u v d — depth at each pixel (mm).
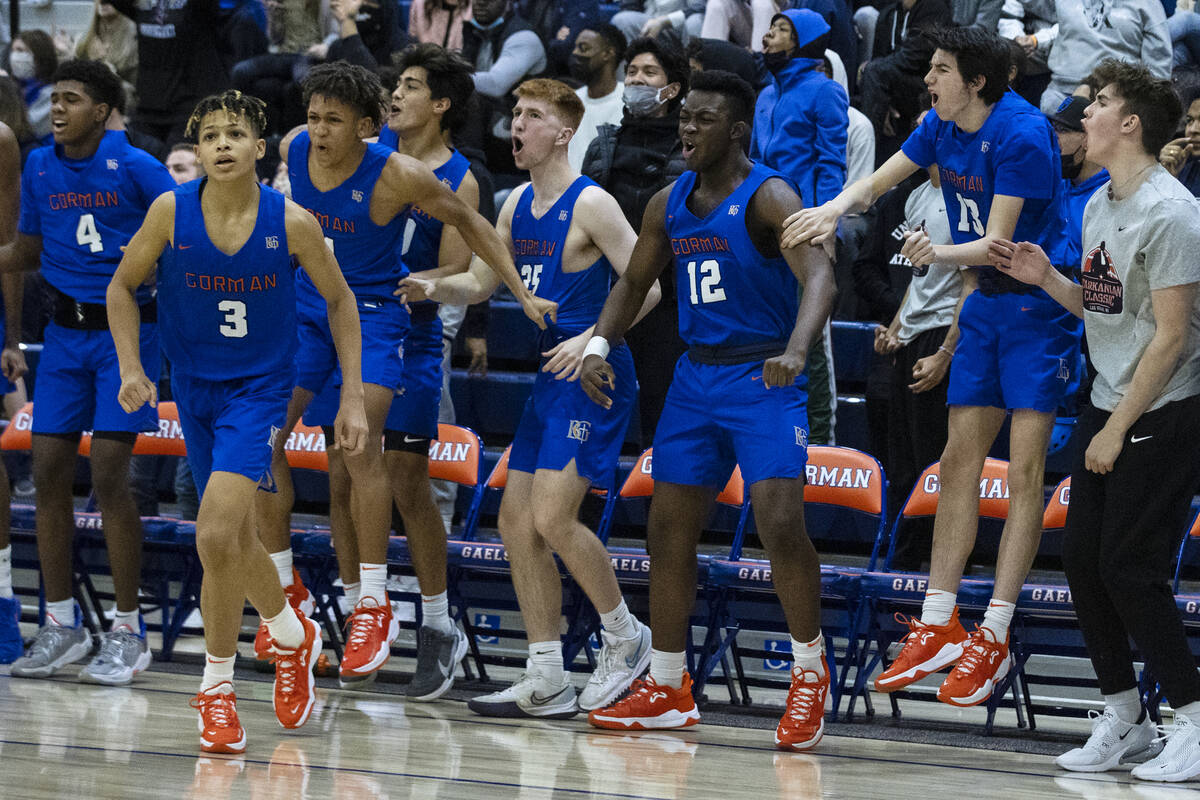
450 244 9625
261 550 7770
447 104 9820
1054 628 9312
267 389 7730
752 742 8570
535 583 9078
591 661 10797
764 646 10828
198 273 7457
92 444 9828
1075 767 8094
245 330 7602
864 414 12984
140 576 10336
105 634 9797
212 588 7410
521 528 9062
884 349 11539
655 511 8609
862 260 12391
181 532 10492
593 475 8992
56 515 10016
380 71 10531
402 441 9531
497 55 15203
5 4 17297
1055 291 8172
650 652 9445
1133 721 8195
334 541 10117
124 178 9820
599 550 9062
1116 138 7820
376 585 9508
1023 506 8680
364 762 7367
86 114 9758
